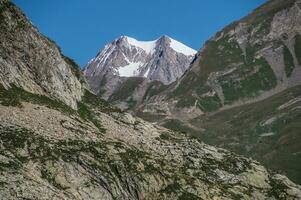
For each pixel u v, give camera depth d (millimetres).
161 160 72688
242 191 78000
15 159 55250
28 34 80375
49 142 60875
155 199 63719
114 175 62156
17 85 73000
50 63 81875
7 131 59375
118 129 81188
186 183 68312
